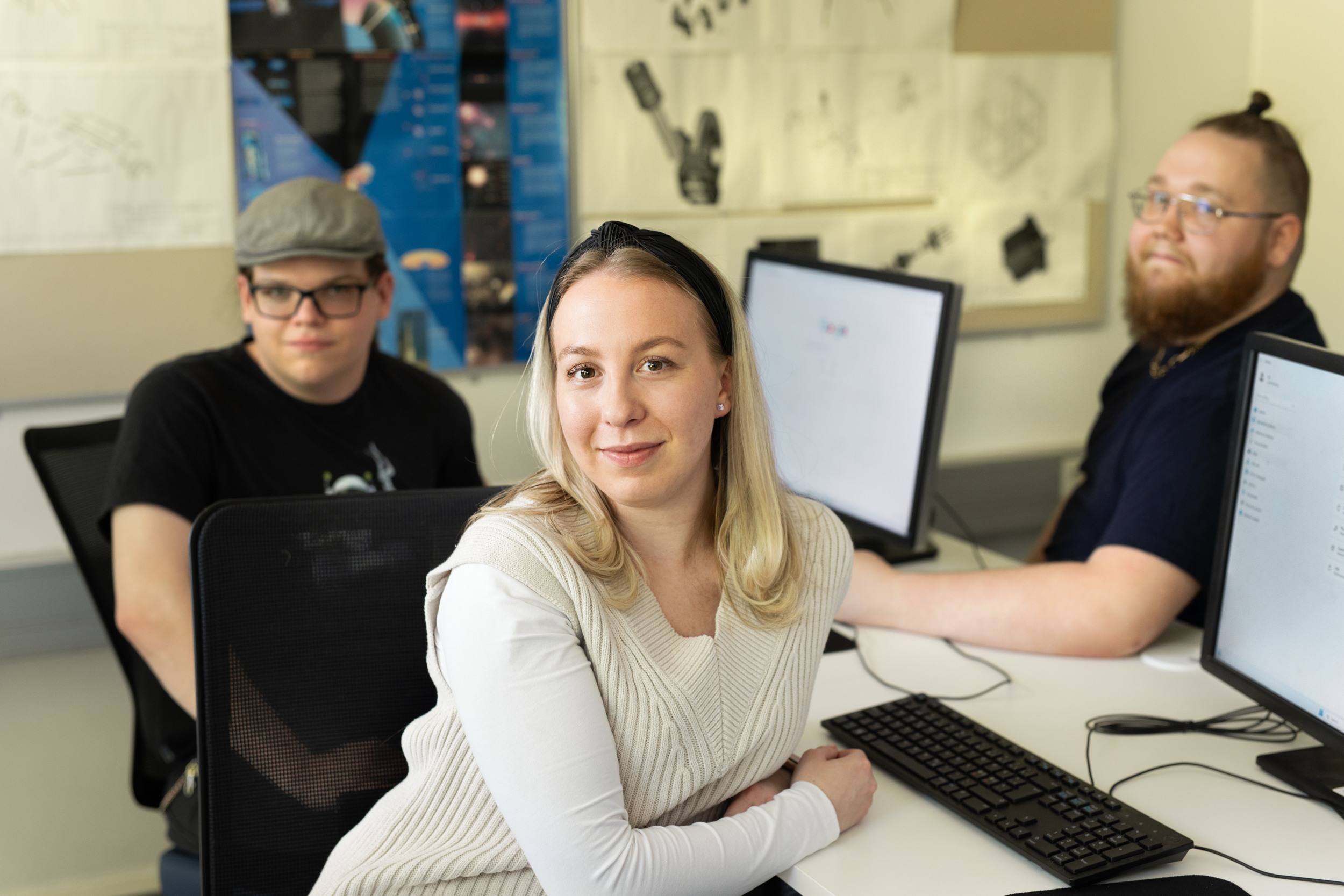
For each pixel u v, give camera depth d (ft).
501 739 3.08
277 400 5.74
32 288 6.97
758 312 6.81
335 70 7.35
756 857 3.30
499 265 7.91
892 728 4.13
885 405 5.93
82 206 7.00
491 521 3.40
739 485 3.67
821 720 4.37
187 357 5.71
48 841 7.42
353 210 5.53
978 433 9.45
